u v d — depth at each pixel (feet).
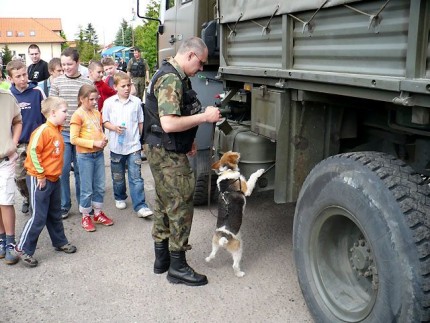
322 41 8.49
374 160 7.75
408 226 6.83
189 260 12.71
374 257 7.28
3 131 12.26
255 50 11.01
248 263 12.50
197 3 15.57
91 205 15.33
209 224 15.23
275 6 9.66
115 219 16.24
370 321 7.54
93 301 10.76
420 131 8.36
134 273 12.10
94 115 15.06
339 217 8.28
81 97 14.65
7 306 10.61
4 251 13.20
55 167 12.51
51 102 12.42
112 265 12.62
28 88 15.15
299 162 10.17
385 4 6.88
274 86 10.34
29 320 10.01
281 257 12.83
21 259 12.89
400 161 7.70
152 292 11.09
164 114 10.11
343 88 7.91
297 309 10.21
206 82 15.49
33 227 12.38
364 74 7.51
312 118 10.02
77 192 16.89
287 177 10.23
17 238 14.28
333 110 10.14
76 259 13.06
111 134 16.20
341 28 7.95
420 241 6.75
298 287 11.16
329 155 10.34
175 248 11.22
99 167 15.28
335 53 8.16
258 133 11.18
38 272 12.30
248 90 11.71
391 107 8.71
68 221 16.11
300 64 9.27
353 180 7.68
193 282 11.27
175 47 17.94
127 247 13.79
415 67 6.37
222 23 12.32
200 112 10.92
